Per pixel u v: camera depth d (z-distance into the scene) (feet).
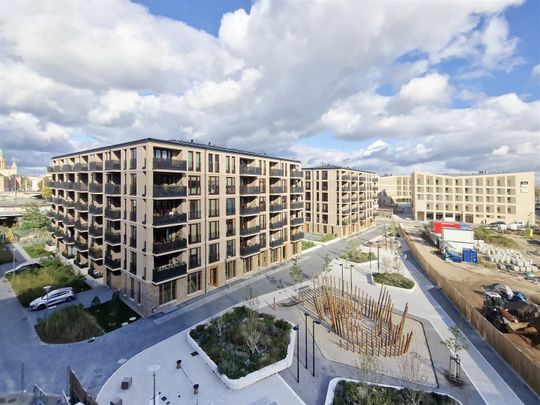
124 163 99.91
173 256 98.94
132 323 82.64
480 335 77.82
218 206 110.63
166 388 56.95
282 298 102.42
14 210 222.07
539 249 187.42
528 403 54.03
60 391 55.93
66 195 150.20
